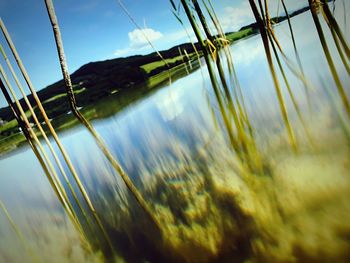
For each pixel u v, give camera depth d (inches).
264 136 127.3
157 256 86.5
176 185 119.8
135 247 93.1
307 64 226.5
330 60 64.1
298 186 86.6
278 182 90.8
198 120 216.7
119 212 121.1
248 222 82.4
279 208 82.4
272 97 188.1
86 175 205.8
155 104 412.2
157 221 91.1
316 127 115.4
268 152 110.2
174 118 263.1
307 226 73.0
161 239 90.0
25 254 117.1
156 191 124.1
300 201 81.5
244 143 88.3
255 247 74.0
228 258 74.9
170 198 110.6
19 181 302.5
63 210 161.5
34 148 70.3
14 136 1074.7
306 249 67.4
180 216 96.3
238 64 393.4
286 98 171.8
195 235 85.7
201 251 80.2
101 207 136.7
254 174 92.4
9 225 166.9
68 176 222.1
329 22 60.5
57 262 102.6
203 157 136.5
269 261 68.5
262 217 81.8
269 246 72.5
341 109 116.7
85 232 116.7
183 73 594.2
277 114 152.4
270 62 67.0
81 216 138.6
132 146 233.8
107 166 206.7
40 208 181.2
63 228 133.3
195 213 95.0
